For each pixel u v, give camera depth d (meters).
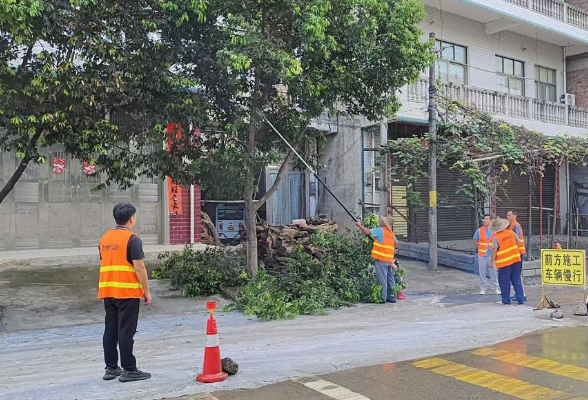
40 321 8.06
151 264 12.99
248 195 10.13
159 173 9.94
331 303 9.30
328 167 17.25
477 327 7.81
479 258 10.85
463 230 17.98
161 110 8.39
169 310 8.90
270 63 8.31
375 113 10.41
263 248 11.76
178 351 6.41
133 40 8.23
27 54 7.82
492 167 13.59
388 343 6.84
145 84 8.18
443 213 17.55
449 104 14.08
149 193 15.02
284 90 11.04
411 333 7.41
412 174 14.66
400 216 16.53
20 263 12.35
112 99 8.12
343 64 9.49
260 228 11.98
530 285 12.17
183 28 8.52
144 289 5.16
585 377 5.45
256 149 10.33
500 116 17.44
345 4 8.96
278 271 11.13
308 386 5.17
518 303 9.85
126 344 5.15
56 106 7.60
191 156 9.33
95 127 7.82
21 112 7.52
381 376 5.50
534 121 18.59
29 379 5.34
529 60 20.62
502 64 19.88
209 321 5.39
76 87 7.52
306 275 10.03
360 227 10.12
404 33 9.20
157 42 8.42
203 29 8.84
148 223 14.98
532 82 20.77
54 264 12.59
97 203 14.49
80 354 6.34
